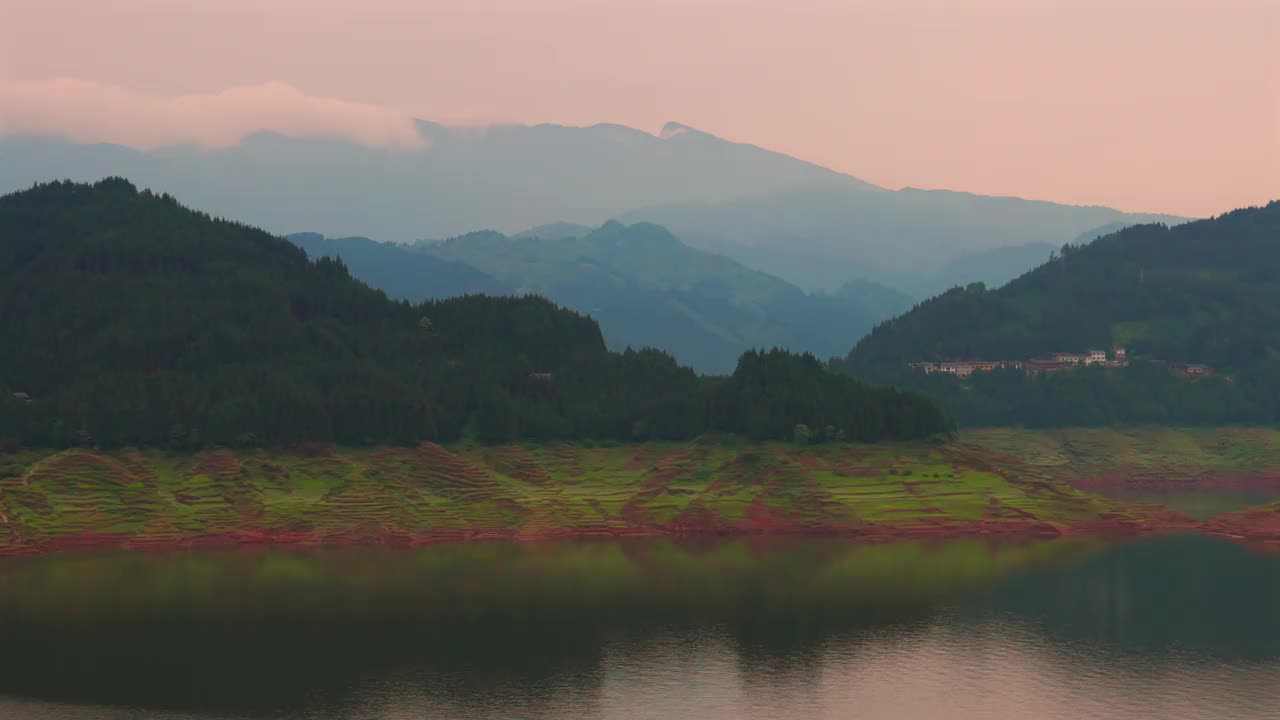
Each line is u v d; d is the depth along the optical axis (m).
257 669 195.25
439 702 178.88
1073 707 176.62
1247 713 173.25
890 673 193.62
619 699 180.75
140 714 173.12
